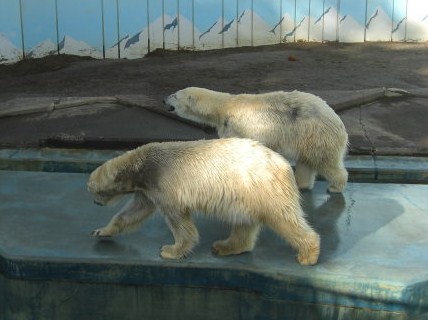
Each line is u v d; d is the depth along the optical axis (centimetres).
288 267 349
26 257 360
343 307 342
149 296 359
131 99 788
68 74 1082
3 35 1189
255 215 336
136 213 375
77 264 355
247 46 1405
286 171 337
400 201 468
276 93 457
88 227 410
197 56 1289
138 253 368
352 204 459
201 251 371
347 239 395
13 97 884
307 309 346
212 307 357
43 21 1223
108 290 360
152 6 1303
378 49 1367
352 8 1447
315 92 819
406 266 355
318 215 436
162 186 344
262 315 353
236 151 339
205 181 335
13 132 668
